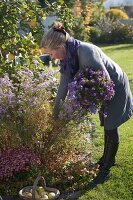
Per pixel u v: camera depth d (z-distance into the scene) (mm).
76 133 4348
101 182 4402
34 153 4281
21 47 5465
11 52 5414
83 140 4645
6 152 4285
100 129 6145
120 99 4340
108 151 4594
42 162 4309
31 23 5789
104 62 4211
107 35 25328
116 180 4430
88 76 3951
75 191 4254
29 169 4250
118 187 4289
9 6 5566
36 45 5566
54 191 4000
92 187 4305
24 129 4215
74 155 4480
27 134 4230
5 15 5488
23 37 5684
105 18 26594
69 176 4270
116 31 25328
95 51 4055
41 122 4273
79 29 21734
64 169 4375
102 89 3922
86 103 3965
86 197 4113
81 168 4406
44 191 3951
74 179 4367
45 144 4281
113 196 4117
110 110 4371
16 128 4219
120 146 5414
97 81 3904
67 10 6332
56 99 4336
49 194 3900
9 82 4488
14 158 4191
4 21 5449
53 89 4785
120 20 29172
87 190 4246
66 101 4105
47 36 3980
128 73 12062
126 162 4836
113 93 4008
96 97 3936
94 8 27609
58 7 6227
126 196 4105
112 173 4562
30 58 5465
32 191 3785
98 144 5477
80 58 4031
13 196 4156
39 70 5199
